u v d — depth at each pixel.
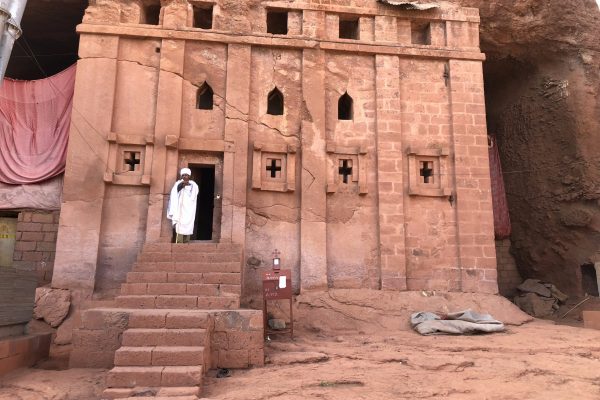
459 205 12.64
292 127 12.75
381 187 12.55
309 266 11.87
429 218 12.66
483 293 12.17
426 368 7.22
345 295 11.61
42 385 6.57
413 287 12.21
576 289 15.49
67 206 11.44
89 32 12.30
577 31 15.32
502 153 18.02
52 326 10.58
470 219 12.61
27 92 12.68
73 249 11.23
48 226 12.34
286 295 9.83
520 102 17.19
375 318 11.23
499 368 7.18
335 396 5.83
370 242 12.38
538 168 16.52
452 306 11.66
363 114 13.08
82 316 7.66
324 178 12.44
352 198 12.58
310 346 9.01
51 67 17.39
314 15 13.32
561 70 15.92
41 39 15.88
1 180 12.27
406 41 13.62
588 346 8.70
